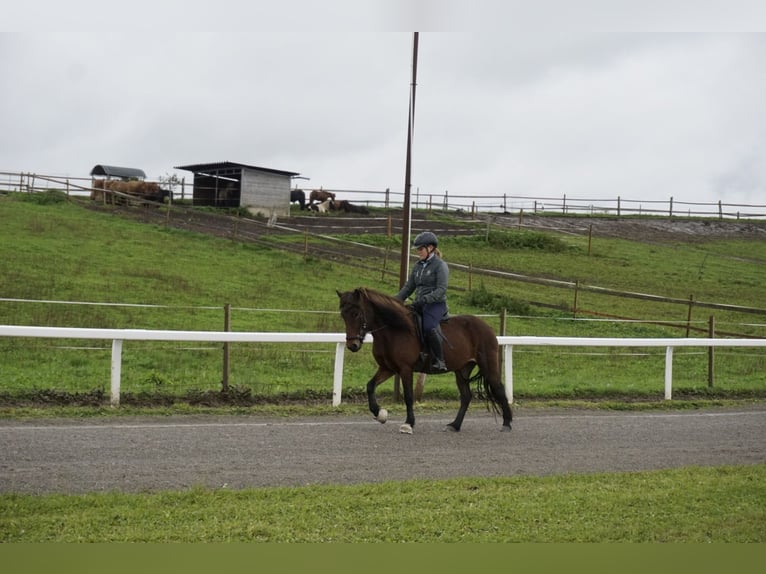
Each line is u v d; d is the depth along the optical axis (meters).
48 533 5.99
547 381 16.38
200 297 22.34
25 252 25.50
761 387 16.47
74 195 40.50
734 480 8.18
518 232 41.56
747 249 46.06
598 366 19.00
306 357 17.09
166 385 13.59
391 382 15.00
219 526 6.29
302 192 47.69
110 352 16.34
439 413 12.51
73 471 7.78
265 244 31.75
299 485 7.66
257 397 12.75
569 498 7.37
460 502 7.18
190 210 38.72
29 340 16.70
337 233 37.84
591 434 10.98
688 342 15.14
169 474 7.85
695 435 11.13
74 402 11.63
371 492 7.40
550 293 29.03
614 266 36.72
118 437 9.38
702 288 33.19
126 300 20.91
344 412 12.09
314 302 23.33
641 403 14.16
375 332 10.60
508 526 6.57
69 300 20.16
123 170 47.97
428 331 10.66
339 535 6.23
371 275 28.59
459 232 41.41
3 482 7.28
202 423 10.62
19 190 41.09
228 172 42.97
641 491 7.69
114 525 6.23
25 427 9.73
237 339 12.42
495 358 11.18
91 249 27.52
